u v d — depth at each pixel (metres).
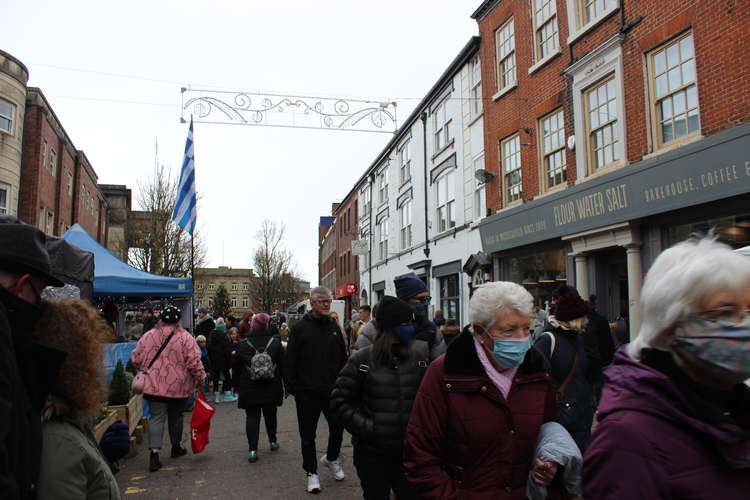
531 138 12.99
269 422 7.23
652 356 1.50
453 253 17.81
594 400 4.86
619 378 1.49
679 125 9.01
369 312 11.42
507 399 2.50
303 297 62.50
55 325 1.95
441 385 2.52
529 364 2.57
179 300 15.05
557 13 12.01
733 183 7.61
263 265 45.72
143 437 8.34
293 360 5.60
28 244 1.90
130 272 11.43
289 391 5.63
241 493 5.40
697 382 1.44
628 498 1.32
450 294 18.62
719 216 8.19
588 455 1.45
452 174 18.19
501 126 14.39
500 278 14.41
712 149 7.81
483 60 15.33
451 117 18.38
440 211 19.44
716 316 1.39
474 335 2.60
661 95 9.34
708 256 1.45
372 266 29.25
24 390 1.70
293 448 7.42
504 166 14.45
